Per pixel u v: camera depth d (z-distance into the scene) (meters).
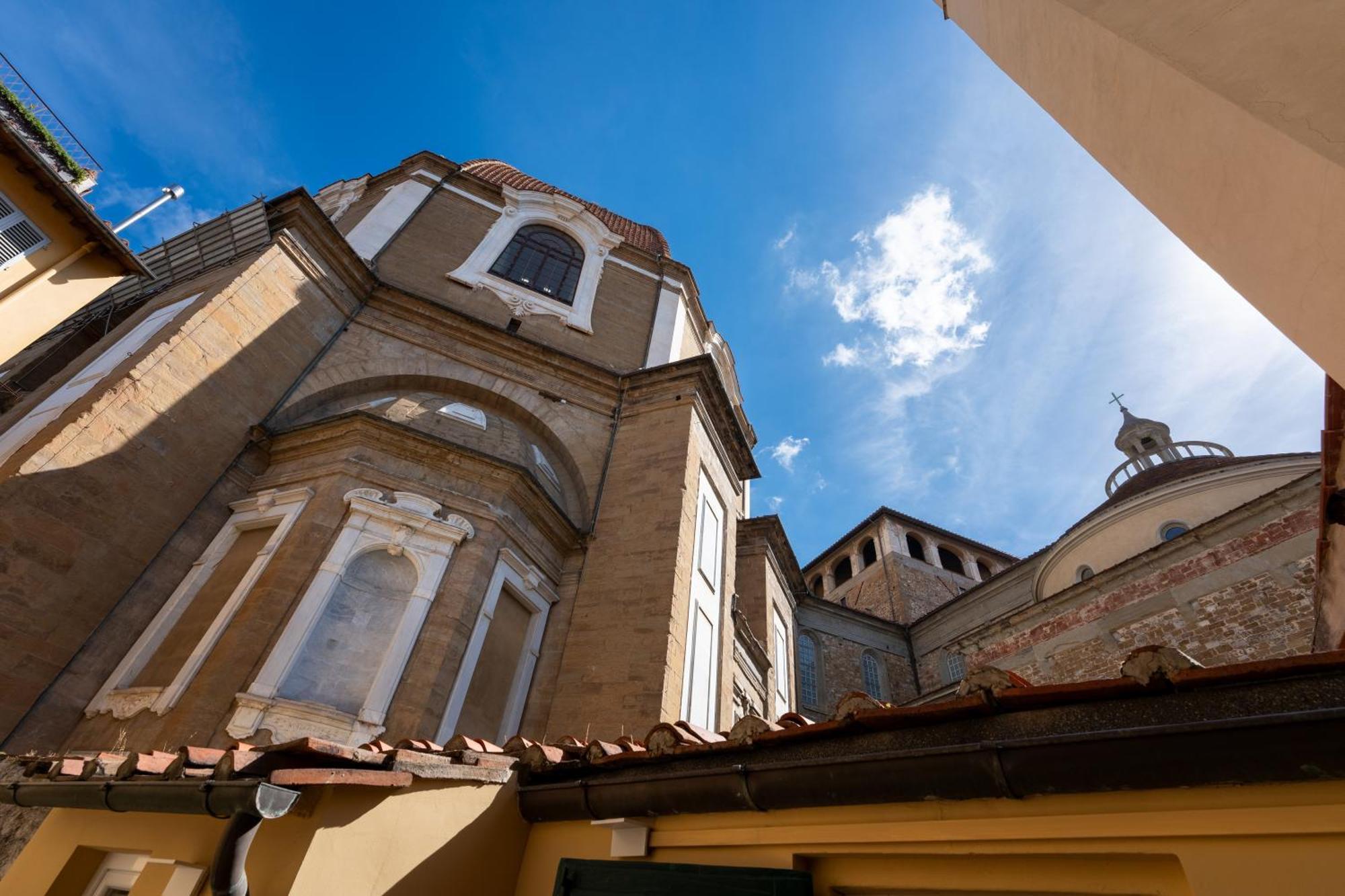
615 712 10.39
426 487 11.11
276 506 10.67
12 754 7.86
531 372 16.52
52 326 12.66
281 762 3.69
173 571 10.11
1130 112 3.40
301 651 8.75
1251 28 2.67
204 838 4.13
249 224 13.99
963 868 2.90
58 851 5.24
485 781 4.62
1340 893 1.94
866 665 29.36
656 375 16.92
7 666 8.06
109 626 9.23
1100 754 2.42
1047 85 4.36
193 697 8.08
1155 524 18.81
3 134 11.83
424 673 9.18
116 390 9.95
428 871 4.00
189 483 10.63
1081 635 16.36
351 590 9.66
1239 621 13.60
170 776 3.93
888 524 37.91
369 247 17.41
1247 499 17.59
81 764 5.07
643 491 14.20
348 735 8.27
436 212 20.00
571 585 12.72
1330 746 2.03
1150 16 3.01
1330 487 5.22
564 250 21.84
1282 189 2.57
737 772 3.44
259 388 12.21
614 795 4.07
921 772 2.83
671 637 11.26
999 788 2.63
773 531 23.98
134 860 4.79
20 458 8.94
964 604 29.27
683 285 23.33
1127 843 2.43
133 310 16.33
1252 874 2.13
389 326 15.41
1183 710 2.41
